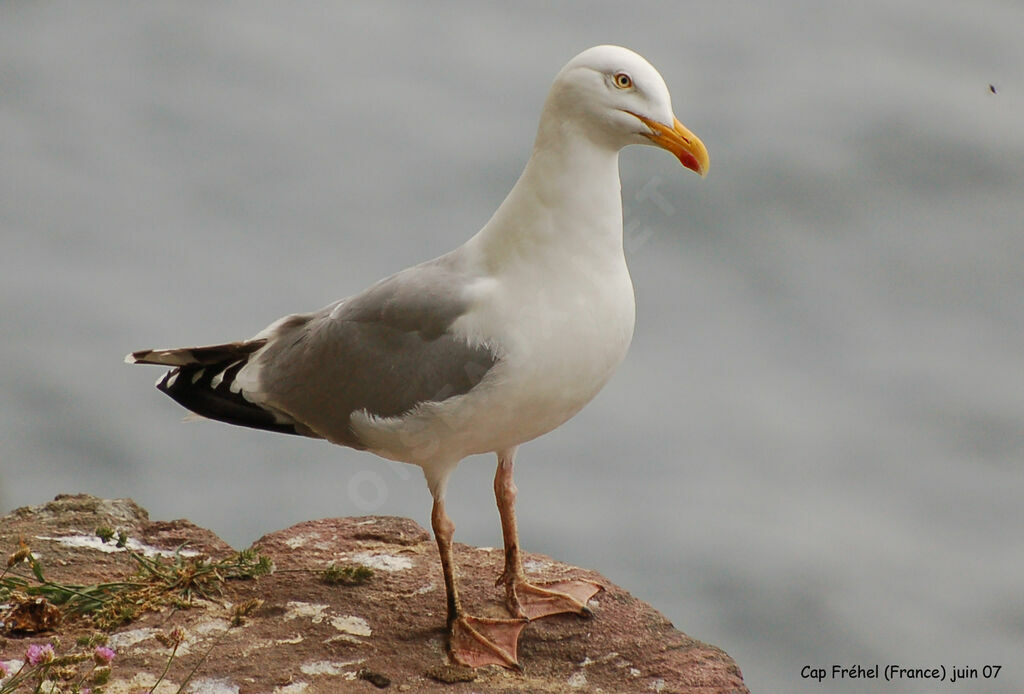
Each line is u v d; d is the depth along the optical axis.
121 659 6.91
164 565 7.96
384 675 6.91
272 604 7.54
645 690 6.98
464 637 7.22
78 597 7.43
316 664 6.98
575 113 6.86
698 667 7.18
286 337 7.56
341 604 7.57
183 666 6.88
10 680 6.33
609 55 6.82
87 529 8.42
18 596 7.33
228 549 8.27
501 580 7.79
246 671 6.87
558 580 7.94
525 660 7.20
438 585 7.86
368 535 8.48
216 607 7.50
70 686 6.56
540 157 6.93
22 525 8.44
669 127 6.82
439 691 6.82
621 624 7.54
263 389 7.46
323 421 7.32
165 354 7.64
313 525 8.61
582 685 7.01
